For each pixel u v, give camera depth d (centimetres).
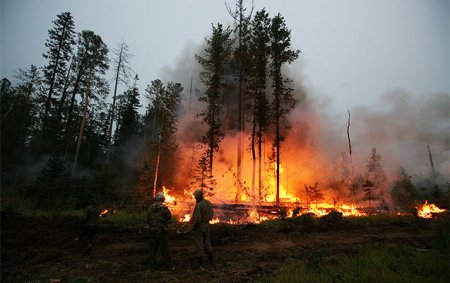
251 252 835
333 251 845
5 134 2694
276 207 1902
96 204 797
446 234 751
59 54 3434
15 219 995
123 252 780
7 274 584
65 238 863
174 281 590
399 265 587
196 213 709
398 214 1636
